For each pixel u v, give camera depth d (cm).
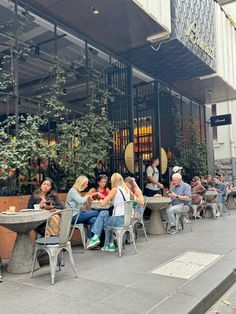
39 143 618
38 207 498
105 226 576
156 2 718
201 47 896
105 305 339
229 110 1684
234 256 525
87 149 727
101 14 695
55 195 566
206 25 941
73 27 762
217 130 1698
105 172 841
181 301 347
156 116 1089
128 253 552
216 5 1042
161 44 820
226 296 401
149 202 686
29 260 459
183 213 759
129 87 932
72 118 792
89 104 780
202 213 1005
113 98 853
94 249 587
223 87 1194
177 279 415
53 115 708
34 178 642
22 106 888
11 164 562
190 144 1289
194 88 1213
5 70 765
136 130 1150
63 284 403
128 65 935
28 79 1064
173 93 1247
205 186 1101
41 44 852
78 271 455
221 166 1681
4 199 562
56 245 416
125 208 545
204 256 526
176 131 1210
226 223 867
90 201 616
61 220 420
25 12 667
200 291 373
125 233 594
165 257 523
